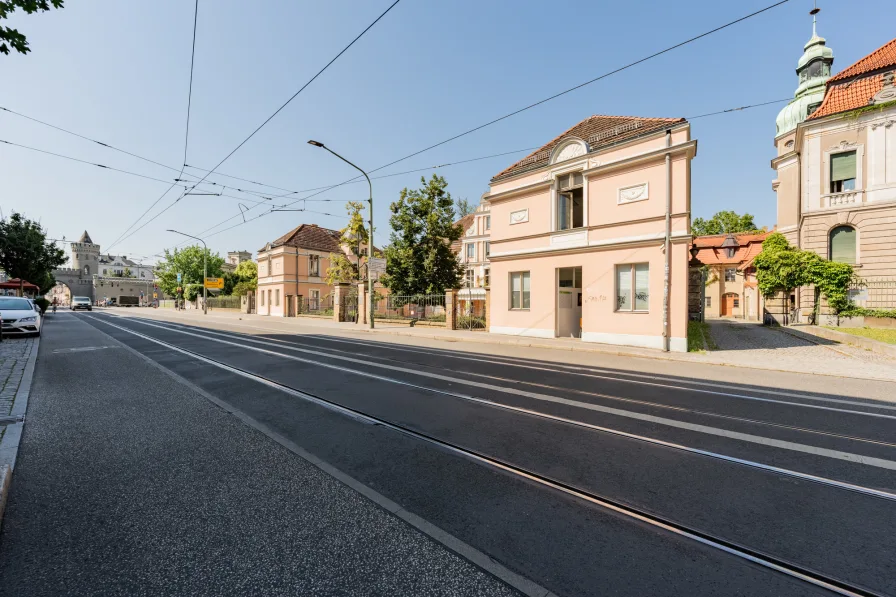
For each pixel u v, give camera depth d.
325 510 3.01
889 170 19.27
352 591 2.15
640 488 3.43
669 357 11.83
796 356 12.12
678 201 13.32
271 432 4.74
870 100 19.88
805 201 21.61
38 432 4.70
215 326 22.52
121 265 114.50
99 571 2.32
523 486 3.44
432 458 4.02
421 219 26.56
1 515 2.85
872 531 2.82
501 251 19.05
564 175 16.77
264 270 41.09
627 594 2.18
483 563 2.41
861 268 19.86
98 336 15.80
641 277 14.37
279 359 10.20
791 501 3.23
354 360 10.23
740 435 4.77
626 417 5.45
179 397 6.34
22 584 2.20
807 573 2.37
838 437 4.74
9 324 14.55
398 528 2.78
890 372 9.37
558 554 2.51
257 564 2.38
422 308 24.06
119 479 3.50
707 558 2.50
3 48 4.29
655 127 13.83
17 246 32.47
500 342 16.06
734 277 39.28
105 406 5.81
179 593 2.14
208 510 2.99
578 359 11.38
